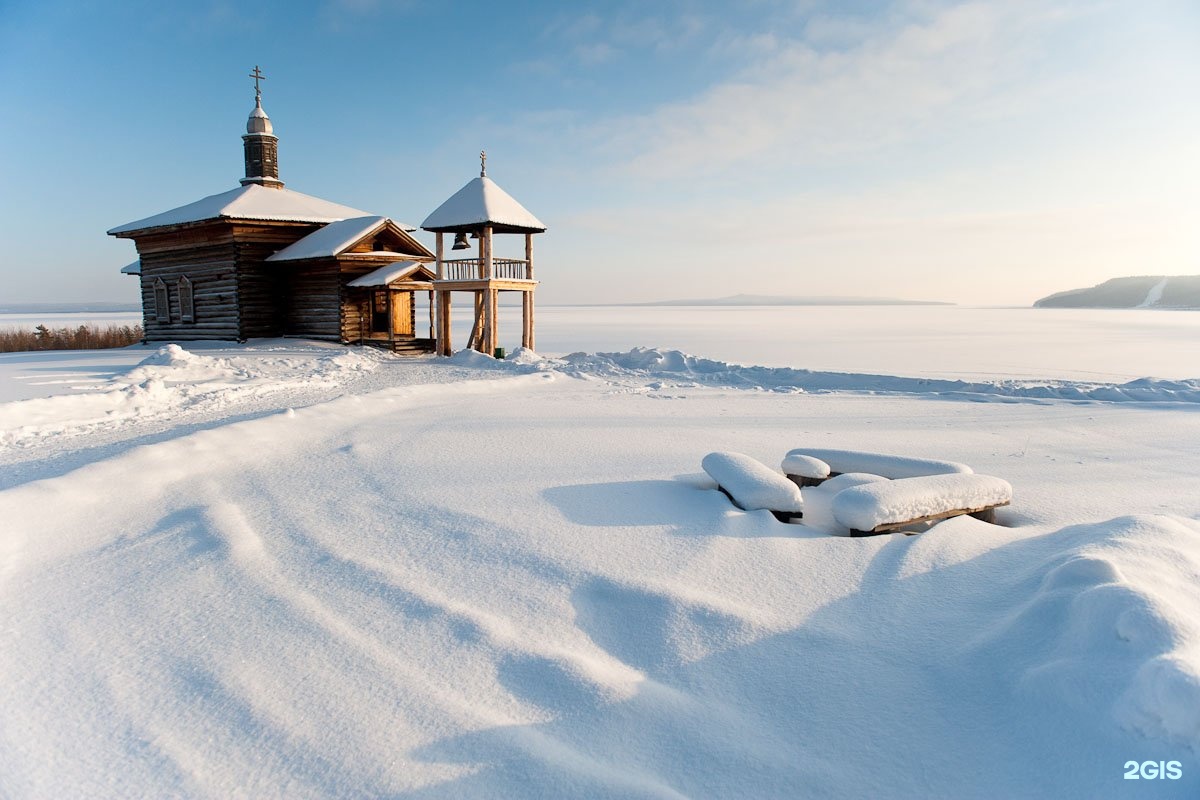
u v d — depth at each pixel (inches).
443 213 847.1
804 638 138.6
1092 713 103.0
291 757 109.5
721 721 115.8
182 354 660.1
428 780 103.1
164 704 124.6
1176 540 158.2
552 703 121.4
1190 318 4185.5
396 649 139.8
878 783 101.4
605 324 3469.5
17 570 182.5
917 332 2472.9
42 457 309.4
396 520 215.0
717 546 184.4
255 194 1018.7
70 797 103.1
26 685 131.8
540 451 311.1
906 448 328.8
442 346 860.0
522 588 165.3
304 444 326.3
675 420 405.4
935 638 136.8
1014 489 253.6
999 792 98.0
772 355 1397.6
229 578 174.4
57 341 1160.2
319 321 932.0
